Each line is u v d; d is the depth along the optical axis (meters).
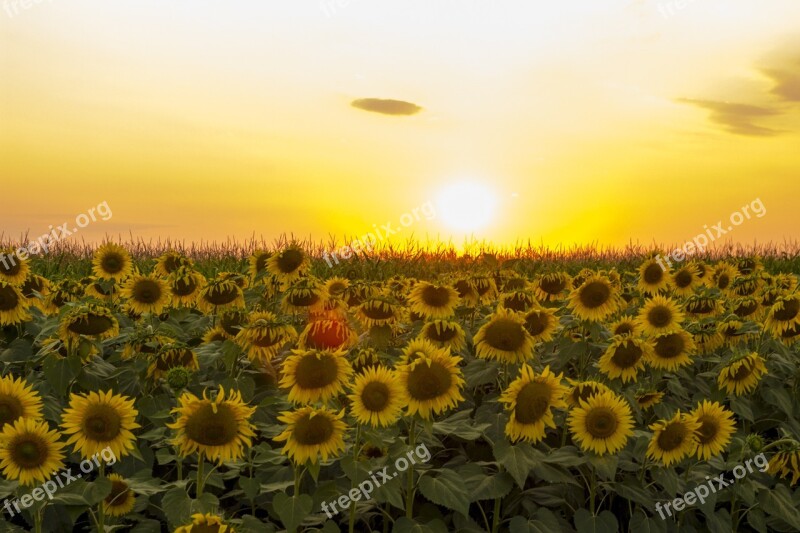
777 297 6.92
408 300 6.82
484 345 5.38
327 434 4.18
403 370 4.39
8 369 5.93
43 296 7.31
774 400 6.21
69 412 4.07
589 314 6.34
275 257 7.94
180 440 4.12
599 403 4.55
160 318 7.62
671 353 5.86
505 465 4.41
